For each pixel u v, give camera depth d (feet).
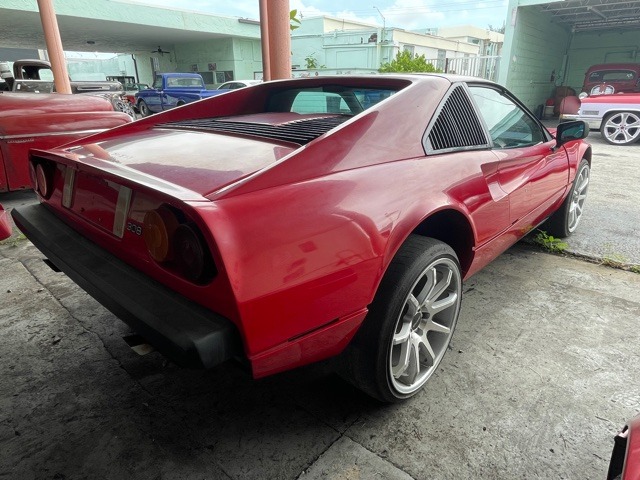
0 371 7.10
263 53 20.25
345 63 69.82
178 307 4.39
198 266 4.14
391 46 65.77
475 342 7.68
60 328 8.33
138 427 5.96
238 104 9.42
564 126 9.98
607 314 8.59
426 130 6.40
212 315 4.24
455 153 6.82
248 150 5.72
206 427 5.95
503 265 10.91
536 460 5.33
